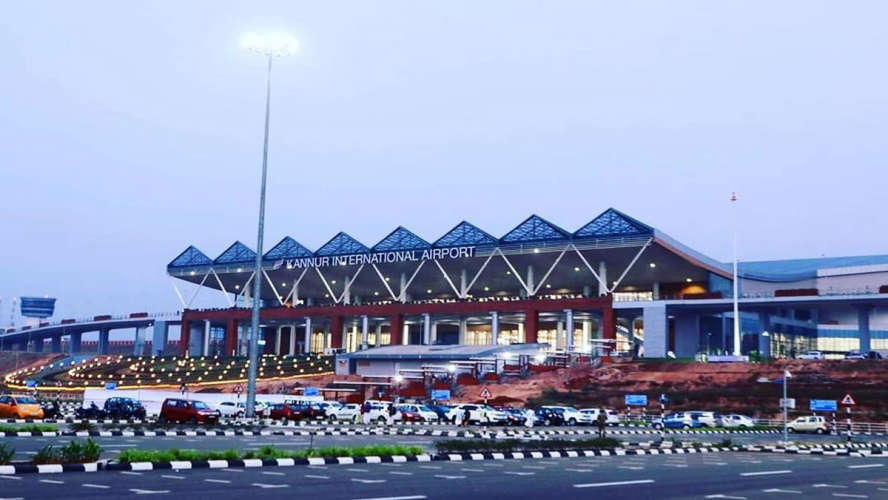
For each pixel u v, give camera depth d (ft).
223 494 53.21
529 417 199.82
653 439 149.28
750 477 77.25
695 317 373.40
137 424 136.26
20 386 392.06
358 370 358.43
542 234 379.14
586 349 373.81
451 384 307.37
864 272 469.98
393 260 417.90
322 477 67.00
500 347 340.80
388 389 311.27
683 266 387.75
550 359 336.70
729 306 354.95
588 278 423.23
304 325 497.46
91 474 63.82
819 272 476.95
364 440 123.03
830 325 478.59
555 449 104.22
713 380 280.72
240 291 534.37
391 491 57.77
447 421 198.70
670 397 265.34
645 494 59.21
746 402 254.68
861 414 229.66
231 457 76.54
